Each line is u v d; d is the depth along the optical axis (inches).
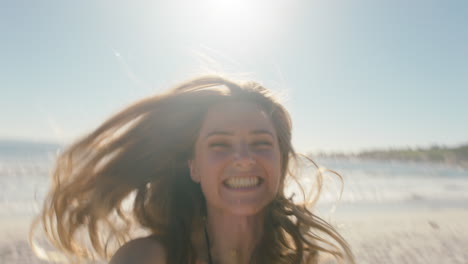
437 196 151.5
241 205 22.2
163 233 25.5
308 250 27.7
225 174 22.4
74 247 27.5
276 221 27.0
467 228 90.0
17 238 67.9
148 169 26.0
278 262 26.1
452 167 459.5
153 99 25.8
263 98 24.8
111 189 26.4
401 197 146.4
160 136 25.7
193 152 24.9
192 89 24.8
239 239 24.8
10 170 195.3
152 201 26.5
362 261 60.9
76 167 27.3
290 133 27.5
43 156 349.1
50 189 28.1
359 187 186.7
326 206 112.0
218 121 23.1
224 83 25.2
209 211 25.1
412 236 79.8
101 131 26.7
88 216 27.0
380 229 84.6
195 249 25.1
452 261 64.3
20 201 109.7
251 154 22.2
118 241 27.7
